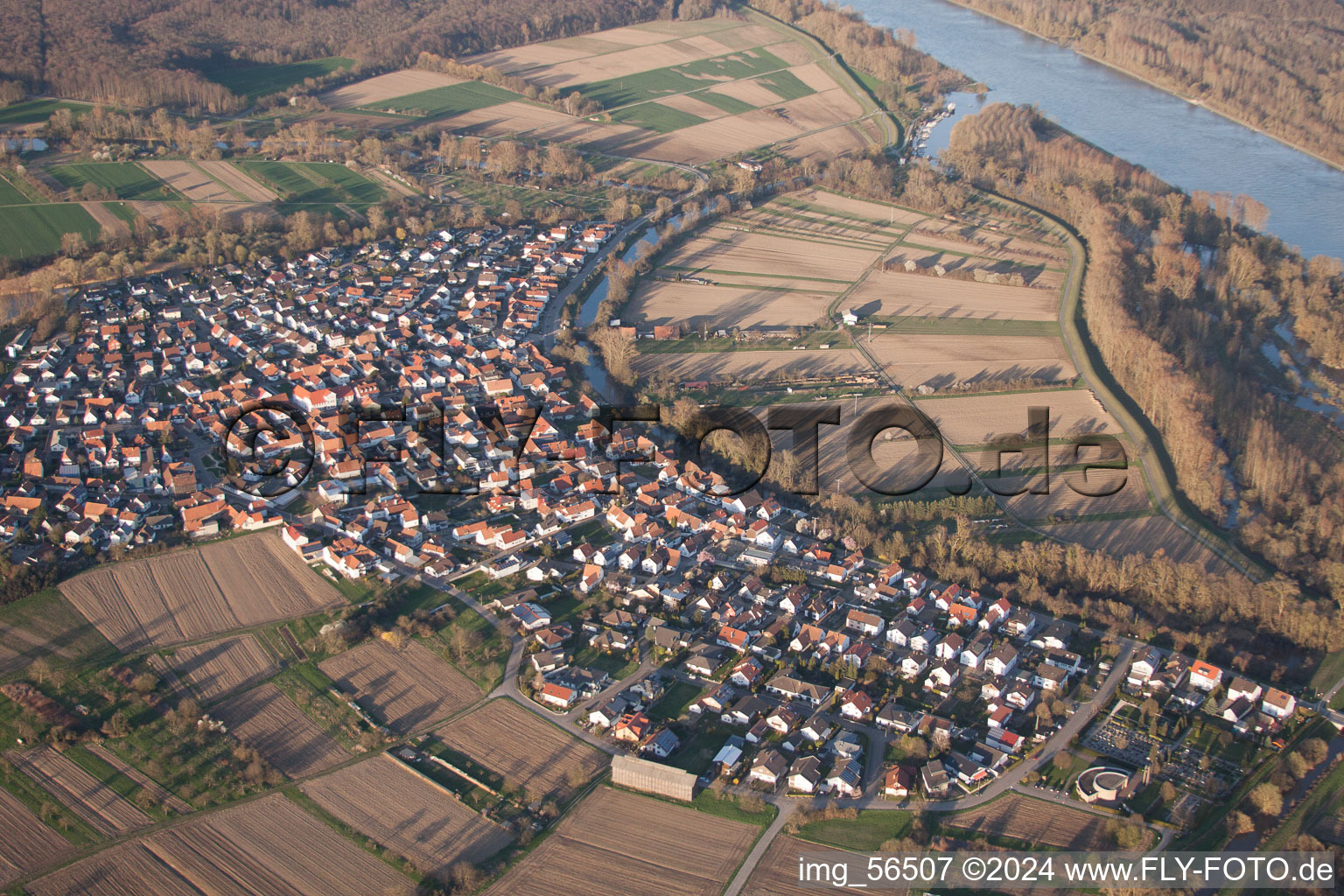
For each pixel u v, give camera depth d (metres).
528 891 192.25
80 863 196.50
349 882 193.62
